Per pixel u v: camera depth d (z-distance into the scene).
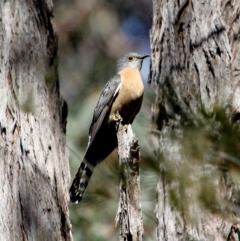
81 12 20.56
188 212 7.66
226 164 6.80
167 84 7.52
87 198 9.58
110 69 20.33
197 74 10.61
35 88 11.09
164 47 11.53
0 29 11.42
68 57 19.92
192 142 6.69
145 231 13.84
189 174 6.64
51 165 10.81
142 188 10.20
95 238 14.84
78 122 17.42
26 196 10.20
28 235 9.96
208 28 10.71
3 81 10.88
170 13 11.51
